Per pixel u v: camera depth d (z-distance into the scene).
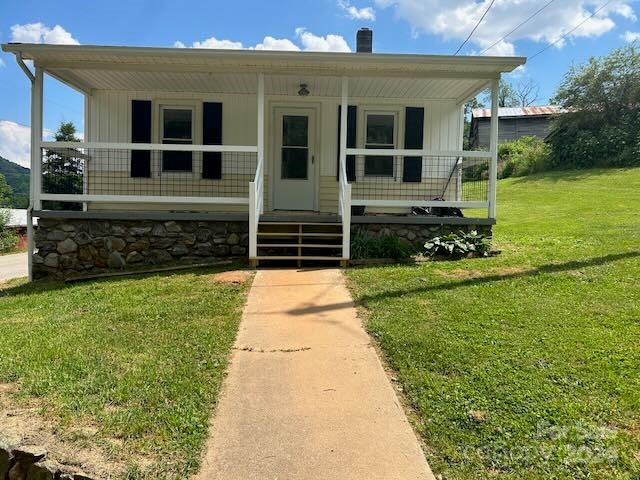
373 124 10.15
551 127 22.03
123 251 8.30
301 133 10.05
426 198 10.20
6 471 2.68
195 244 8.40
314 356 4.03
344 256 7.62
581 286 5.66
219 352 4.07
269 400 3.31
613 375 3.41
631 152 18.77
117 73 8.41
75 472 2.54
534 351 3.85
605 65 20.17
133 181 9.91
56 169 10.09
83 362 3.81
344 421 3.05
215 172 9.94
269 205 10.02
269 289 6.14
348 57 7.65
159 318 4.98
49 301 6.00
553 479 2.44
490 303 5.14
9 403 3.18
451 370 3.61
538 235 9.61
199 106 9.94
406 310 5.02
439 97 10.06
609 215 11.25
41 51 7.42
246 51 7.54
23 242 23.42
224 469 2.60
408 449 2.77
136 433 2.86
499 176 22.30
